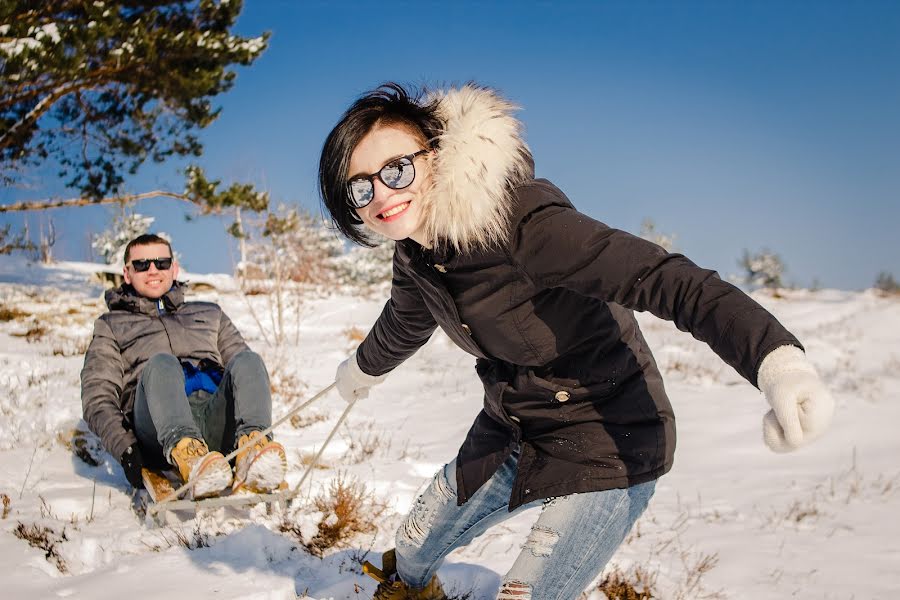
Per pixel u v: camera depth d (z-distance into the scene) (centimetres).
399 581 274
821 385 149
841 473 550
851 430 660
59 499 384
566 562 208
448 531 252
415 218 204
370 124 202
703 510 464
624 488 213
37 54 1183
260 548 333
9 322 1105
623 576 335
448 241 202
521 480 221
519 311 206
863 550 399
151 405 367
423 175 202
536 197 195
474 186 186
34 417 540
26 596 272
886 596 339
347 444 554
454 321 218
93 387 411
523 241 192
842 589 347
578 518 209
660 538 407
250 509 379
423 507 256
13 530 333
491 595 312
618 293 182
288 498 360
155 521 365
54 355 832
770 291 2375
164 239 455
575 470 212
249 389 382
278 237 1329
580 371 215
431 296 223
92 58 1352
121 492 413
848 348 1299
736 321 163
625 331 220
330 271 2589
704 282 171
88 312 1280
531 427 227
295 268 1470
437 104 205
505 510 246
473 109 193
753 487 517
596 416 217
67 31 1228
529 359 213
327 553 348
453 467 252
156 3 1491
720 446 625
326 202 220
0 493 390
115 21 1301
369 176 202
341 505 372
